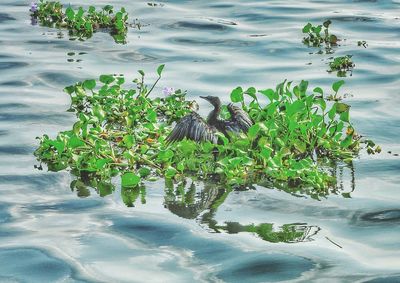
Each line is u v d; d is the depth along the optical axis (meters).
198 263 9.73
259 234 10.44
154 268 9.59
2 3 24.91
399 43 20.14
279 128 13.09
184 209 11.17
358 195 11.66
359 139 13.85
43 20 22.75
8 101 15.88
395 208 11.22
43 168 12.64
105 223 10.78
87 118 13.25
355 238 10.34
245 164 12.12
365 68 18.08
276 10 23.98
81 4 24.80
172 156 12.41
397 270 9.51
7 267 9.62
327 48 19.78
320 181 11.88
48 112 15.28
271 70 17.98
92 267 9.62
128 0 25.38
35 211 11.17
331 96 16.03
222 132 12.95
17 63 18.47
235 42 20.39
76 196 11.65
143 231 10.55
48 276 9.41
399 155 13.13
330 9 24.06
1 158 13.03
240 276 9.40
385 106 15.49
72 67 18.17
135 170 12.46
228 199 11.51
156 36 20.97
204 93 16.34
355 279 9.31
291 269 9.55
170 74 17.67
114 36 21.00
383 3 24.72
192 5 24.72
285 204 11.35
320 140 13.09
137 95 16.06
